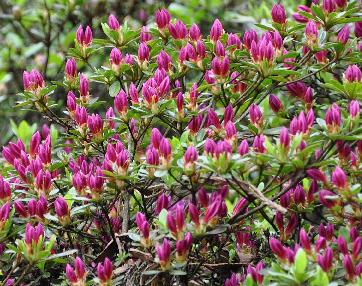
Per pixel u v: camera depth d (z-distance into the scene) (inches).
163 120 135.3
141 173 124.4
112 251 131.3
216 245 133.0
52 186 139.0
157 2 256.8
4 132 259.1
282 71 131.6
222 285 132.2
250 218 133.1
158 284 120.0
